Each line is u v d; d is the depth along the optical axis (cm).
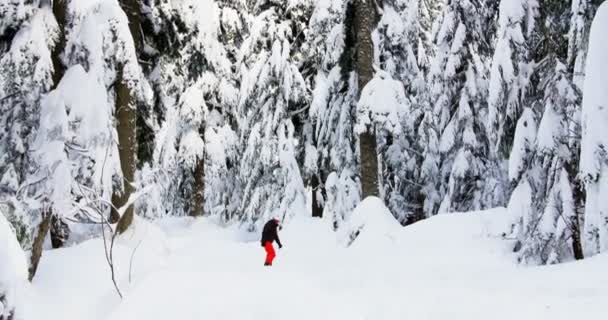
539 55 1115
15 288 455
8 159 982
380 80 1355
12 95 953
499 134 1113
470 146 1549
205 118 2092
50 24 913
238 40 2353
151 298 707
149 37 1384
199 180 2238
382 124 1311
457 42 1571
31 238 751
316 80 1827
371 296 684
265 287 761
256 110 1958
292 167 1820
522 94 1069
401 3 1577
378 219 1264
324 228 1606
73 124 859
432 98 1714
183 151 2084
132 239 1117
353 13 1519
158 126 1487
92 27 912
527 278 718
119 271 855
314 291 730
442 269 888
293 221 1717
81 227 1171
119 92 1162
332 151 1712
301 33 1964
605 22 789
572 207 898
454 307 588
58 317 649
